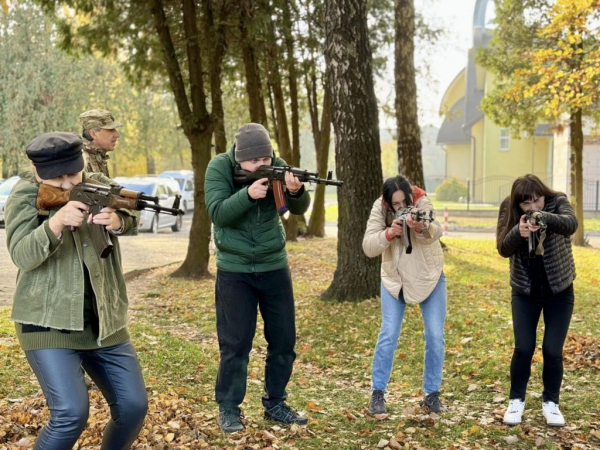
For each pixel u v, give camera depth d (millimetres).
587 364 6730
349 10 9664
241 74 20844
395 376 6781
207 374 6566
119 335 3623
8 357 6758
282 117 20453
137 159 49812
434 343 5461
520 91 17469
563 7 15273
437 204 43094
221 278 4984
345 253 10078
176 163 63969
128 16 15492
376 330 8508
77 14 15398
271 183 4746
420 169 16266
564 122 21891
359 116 9805
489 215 35438
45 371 3383
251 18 14820
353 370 7086
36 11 37000
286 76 20766
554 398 5199
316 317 9273
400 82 16141
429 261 5410
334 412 5598
